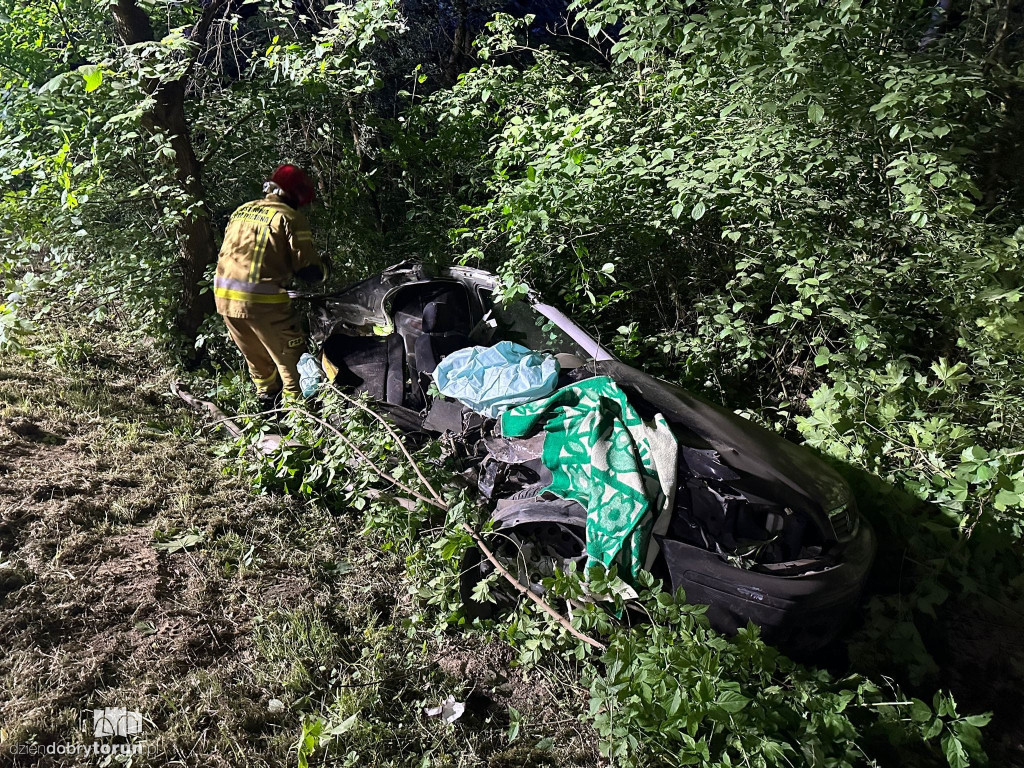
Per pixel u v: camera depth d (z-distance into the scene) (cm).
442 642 320
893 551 368
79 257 585
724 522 298
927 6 510
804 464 332
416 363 436
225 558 356
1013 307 379
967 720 242
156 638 303
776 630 278
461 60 962
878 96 401
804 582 278
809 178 444
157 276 567
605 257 520
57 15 637
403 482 368
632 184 473
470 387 382
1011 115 459
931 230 416
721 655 253
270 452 423
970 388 432
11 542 342
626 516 288
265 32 755
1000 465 334
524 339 434
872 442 394
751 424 362
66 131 516
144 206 579
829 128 421
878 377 403
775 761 227
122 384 522
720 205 443
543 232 469
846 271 436
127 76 527
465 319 459
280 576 351
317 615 323
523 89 648
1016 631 346
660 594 258
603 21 498
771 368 520
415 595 342
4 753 242
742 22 405
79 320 609
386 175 709
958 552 353
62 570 329
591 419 314
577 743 277
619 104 550
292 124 639
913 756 275
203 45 619
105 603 316
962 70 402
